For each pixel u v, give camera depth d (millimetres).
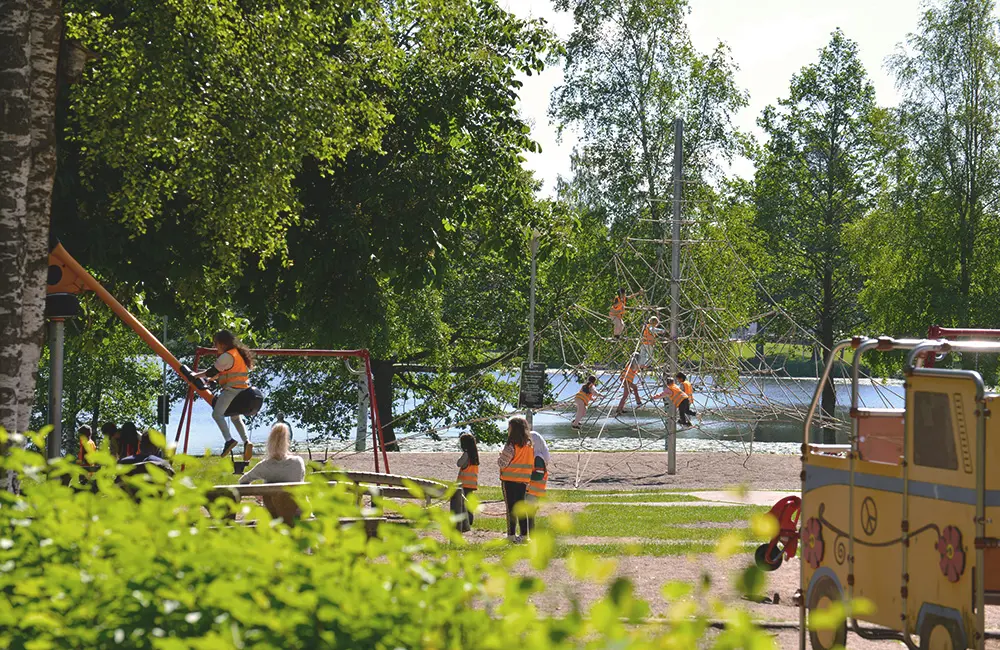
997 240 52094
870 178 64875
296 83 15586
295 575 3812
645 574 12180
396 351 50688
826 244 63656
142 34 14570
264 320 24250
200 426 75688
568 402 32844
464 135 25484
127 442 16203
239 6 15969
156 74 14289
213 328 25516
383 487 17500
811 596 8562
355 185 22922
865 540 7832
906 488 7359
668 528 16938
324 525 4172
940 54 51906
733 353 36062
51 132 11531
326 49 16641
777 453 39000
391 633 3354
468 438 16328
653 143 50156
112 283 23422
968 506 6750
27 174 10547
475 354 57375
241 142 15094
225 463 5496
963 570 6770
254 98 14945
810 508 8617
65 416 55531
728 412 36531
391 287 27672
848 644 9070
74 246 20156
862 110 64688
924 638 7113
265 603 3539
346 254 23531
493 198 25531
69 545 4625
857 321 66875
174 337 56469
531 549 3525
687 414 30609
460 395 53938
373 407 22953
